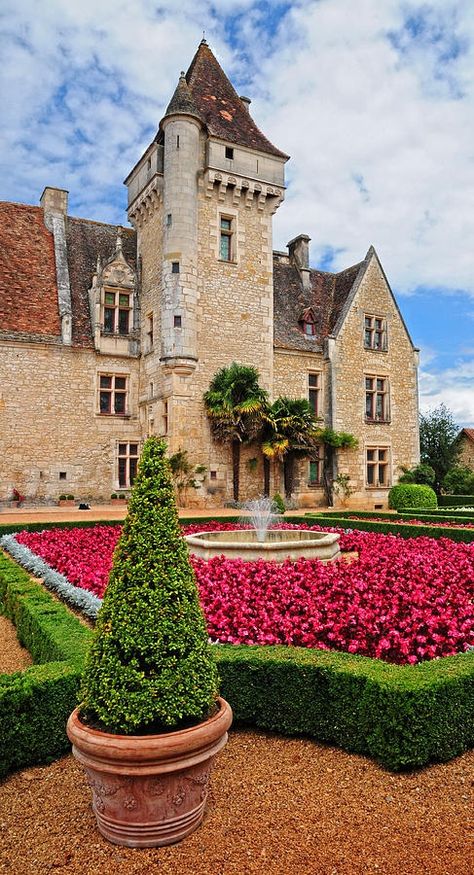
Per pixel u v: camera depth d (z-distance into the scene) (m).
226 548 8.57
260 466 23.30
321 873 2.90
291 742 4.31
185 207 21.81
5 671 5.75
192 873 2.90
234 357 23.09
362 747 4.03
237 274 23.41
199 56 25.53
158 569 3.39
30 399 21.56
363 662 4.31
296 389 25.52
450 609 5.77
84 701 3.29
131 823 3.07
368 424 26.95
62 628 5.32
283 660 4.42
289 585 6.64
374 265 28.08
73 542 10.70
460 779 3.74
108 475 22.80
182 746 2.98
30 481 21.34
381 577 7.20
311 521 15.86
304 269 28.45
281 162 24.33
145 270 24.05
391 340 28.19
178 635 3.28
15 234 23.77
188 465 21.17
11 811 3.46
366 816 3.36
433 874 2.89
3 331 21.16
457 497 27.53
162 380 22.03
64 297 22.88
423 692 3.80
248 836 3.18
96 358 23.00
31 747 3.96
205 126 22.56
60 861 3.00
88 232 25.59
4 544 11.57
